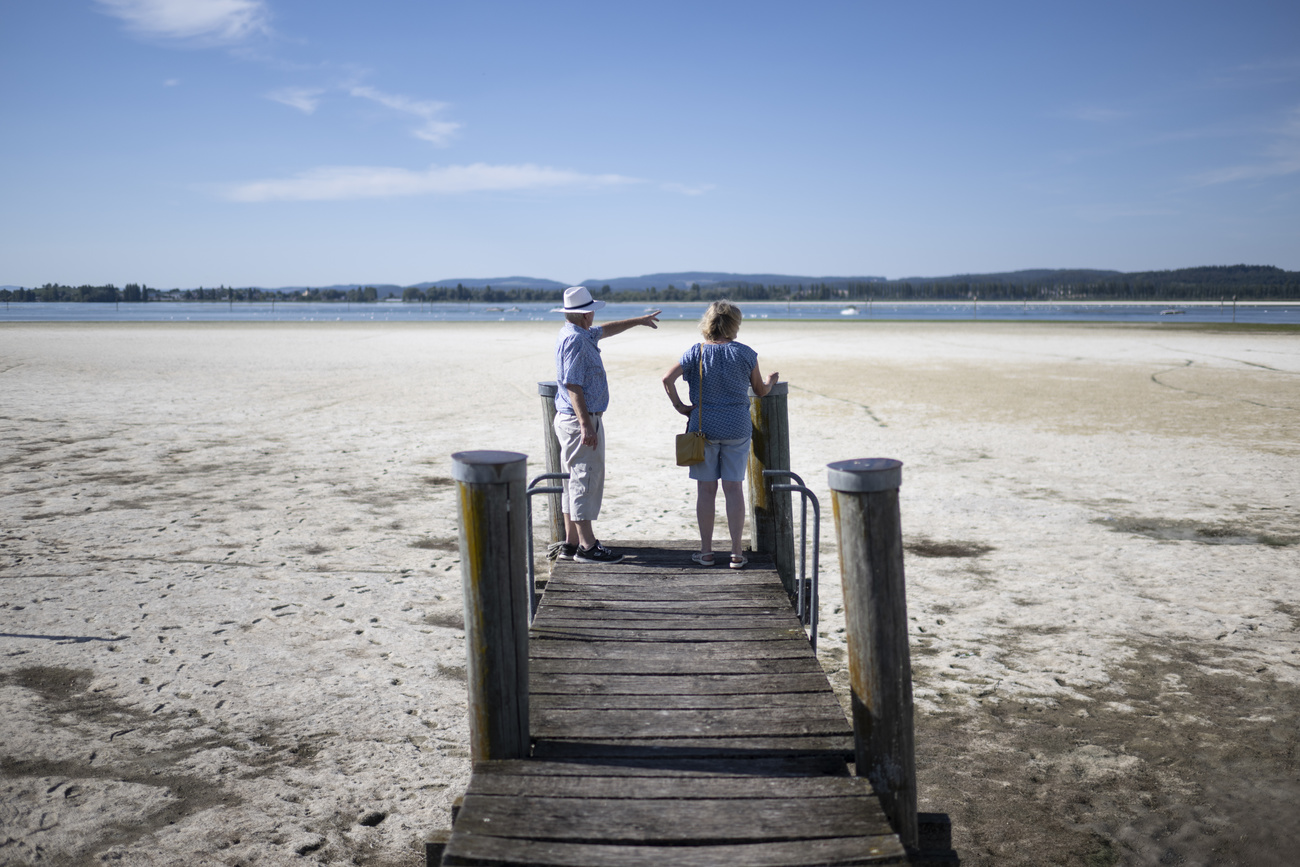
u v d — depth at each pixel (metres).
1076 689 4.96
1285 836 3.60
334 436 13.91
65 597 6.32
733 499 5.36
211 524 8.48
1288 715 4.64
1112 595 6.54
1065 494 9.86
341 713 4.60
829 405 17.69
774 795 2.93
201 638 5.59
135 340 41.72
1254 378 23.06
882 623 2.95
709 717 3.48
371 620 5.96
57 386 20.77
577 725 3.40
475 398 19.00
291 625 5.84
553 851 2.59
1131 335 46.97
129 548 7.62
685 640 4.27
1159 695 4.88
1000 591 6.64
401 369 26.27
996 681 5.07
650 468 11.40
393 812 3.71
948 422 15.31
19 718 4.45
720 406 5.30
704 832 2.70
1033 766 4.16
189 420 15.54
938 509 9.17
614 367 27.44
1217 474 10.95
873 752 3.01
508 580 3.11
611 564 5.53
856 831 2.72
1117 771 4.11
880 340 44.22
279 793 3.83
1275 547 7.76
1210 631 5.81
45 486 10.09
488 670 3.12
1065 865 3.45
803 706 3.58
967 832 3.66
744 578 5.22
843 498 2.96
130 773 3.96
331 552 7.59
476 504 3.05
